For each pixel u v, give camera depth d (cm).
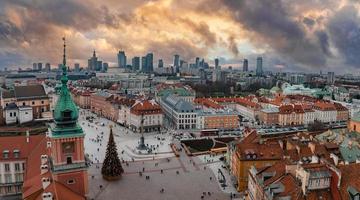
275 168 10088
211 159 18538
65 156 8675
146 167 17138
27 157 12588
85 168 8869
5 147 12700
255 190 10331
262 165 13838
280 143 14750
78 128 8775
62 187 8100
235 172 14662
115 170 15088
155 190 13988
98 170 16550
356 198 7269
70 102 8731
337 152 13275
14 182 12650
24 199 8206
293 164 8994
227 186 14462
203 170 16662
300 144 14025
